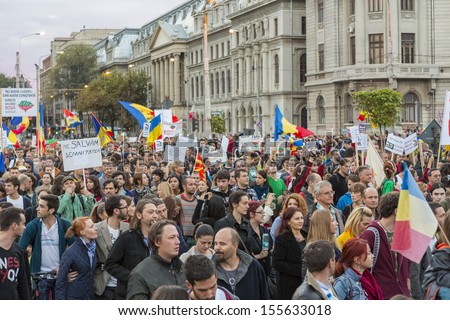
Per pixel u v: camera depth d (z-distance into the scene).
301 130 40.62
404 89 82.12
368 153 22.72
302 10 101.69
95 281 14.05
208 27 134.38
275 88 104.25
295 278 13.46
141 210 12.86
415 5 83.00
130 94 146.12
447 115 21.36
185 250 14.44
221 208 17.05
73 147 20.64
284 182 24.98
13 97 43.66
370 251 11.74
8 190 19.97
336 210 15.92
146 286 10.88
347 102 86.81
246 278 11.47
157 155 37.25
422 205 10.77
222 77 129.38
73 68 181.50
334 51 88.69
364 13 83.44
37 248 14.92
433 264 11.30
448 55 83.44
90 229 13.59
